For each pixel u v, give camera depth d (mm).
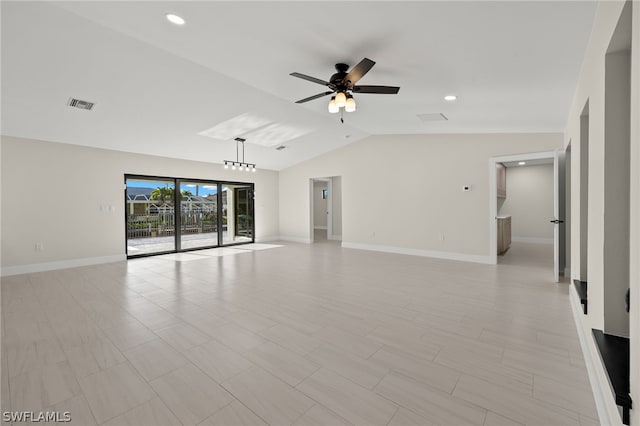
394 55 2568
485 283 4270
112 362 2188
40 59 3104
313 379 1977
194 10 2215
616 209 1557
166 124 5062
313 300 3545
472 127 5129
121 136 5336
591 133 1928
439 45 2297
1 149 4727
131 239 6371
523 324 2832
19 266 4895
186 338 2568
